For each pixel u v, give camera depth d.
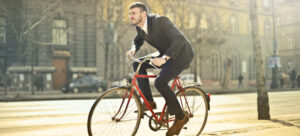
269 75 46.62
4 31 26.53
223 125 5.59
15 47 26.92
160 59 3.41
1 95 20.77
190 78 27.98
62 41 29.83
